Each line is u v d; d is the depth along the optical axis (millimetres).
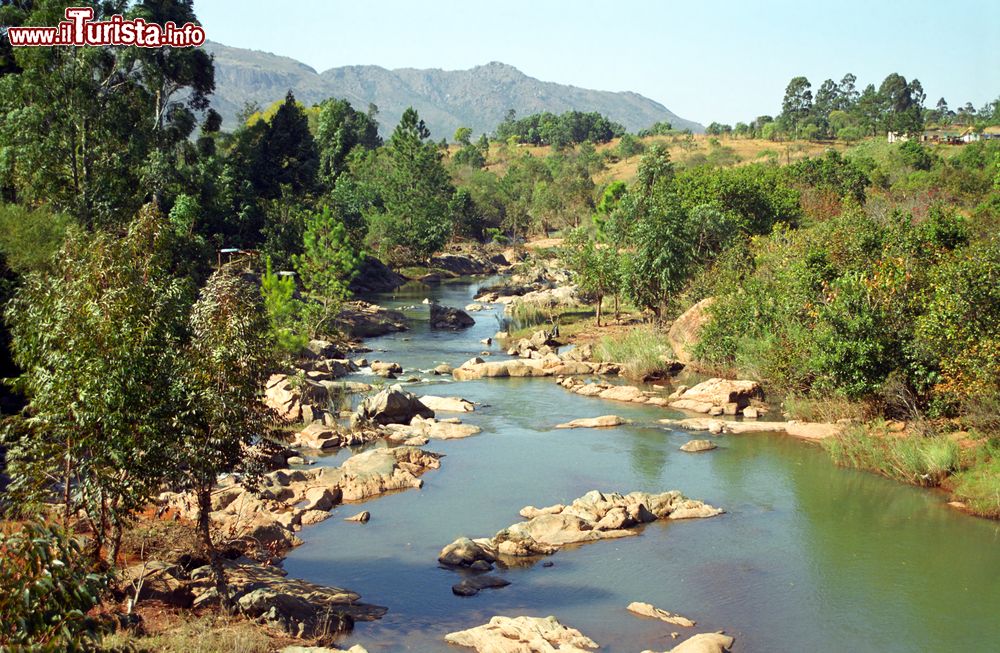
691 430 33875
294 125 99312
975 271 28500
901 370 31312
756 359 39344
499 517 23984
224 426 15727
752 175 90750
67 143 58250
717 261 52938
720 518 24000
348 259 55719
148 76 67500
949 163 123000
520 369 45188
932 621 17672
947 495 25906
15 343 15820
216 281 16594
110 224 51094
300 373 36156
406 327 62875
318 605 17406
